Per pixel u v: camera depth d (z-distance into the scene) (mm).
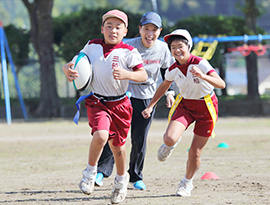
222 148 34812
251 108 77062
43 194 18656
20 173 24766
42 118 74688
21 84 87312
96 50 15750
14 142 41875
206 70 16500
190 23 78875
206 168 25234
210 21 80125
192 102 17203
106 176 20000
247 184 20156
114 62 15500
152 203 16500
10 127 58656
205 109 17141
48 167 26891
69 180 22188
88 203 16734
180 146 37031
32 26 77375
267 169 24438
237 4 81562
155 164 27438
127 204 16391
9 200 17469
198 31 78125
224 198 17219
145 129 19781
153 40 19625
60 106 76812
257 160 28062
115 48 15664
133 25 76062
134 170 19859
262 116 74125
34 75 87562
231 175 22750
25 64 85375
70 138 44812
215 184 20359
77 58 15797
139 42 19859
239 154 31156
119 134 15766
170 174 23719
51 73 76438
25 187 20375
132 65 15477
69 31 82812
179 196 17766
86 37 78062
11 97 87438
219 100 81500
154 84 20188
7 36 83312
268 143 37531
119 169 16047
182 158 30016
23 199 17625
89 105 15812
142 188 19438
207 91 17031
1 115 76938
